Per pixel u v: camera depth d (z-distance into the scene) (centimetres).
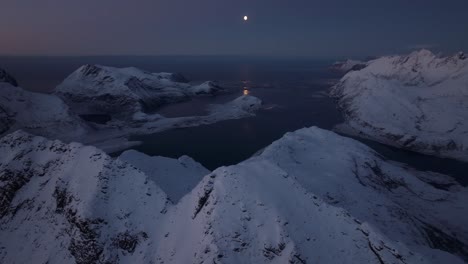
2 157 7869
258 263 4459
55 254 5784
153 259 5131
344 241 4747
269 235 4666
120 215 5812
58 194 6519
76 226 5753
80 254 5509
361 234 4853
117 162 6625
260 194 5184
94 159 6738
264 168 5819
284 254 4450
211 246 4562
